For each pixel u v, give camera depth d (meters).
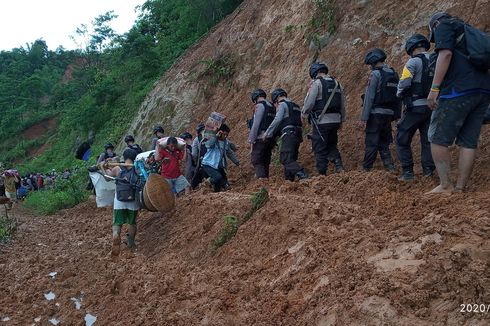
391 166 7.14
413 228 4.23
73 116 32.78
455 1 8.70
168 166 8.81
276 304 4.20
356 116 8.92
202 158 9.38
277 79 11.92
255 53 13.48
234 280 5.02
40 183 25.42
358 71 9.69
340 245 4.50
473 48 4.59
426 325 3.25
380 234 4.38
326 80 7.57
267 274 4.91
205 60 15.47
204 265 6.06
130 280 6.05
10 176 18.89
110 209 12.30
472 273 3.38
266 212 5.94
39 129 53.50
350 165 8.14
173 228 7.82
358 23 10.34
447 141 4.85
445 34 4.72
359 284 3.80
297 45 11.84
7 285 6.83
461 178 4.93
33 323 5.54
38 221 12.66
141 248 7.76
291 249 5.07
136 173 7.66
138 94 24.30
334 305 3.74
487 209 4.10
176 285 5.55
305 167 8.90
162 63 25.41
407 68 6.20
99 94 28.08
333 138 7.78
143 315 5.00
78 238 9.28
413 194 5.61
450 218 4.15
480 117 4.82
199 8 20.81
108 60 38.41
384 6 10.05
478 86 4.67
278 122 8.02
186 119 15.07
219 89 14.48
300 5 12.63
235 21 15.37
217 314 4.46
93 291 6.12
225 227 6.33
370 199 5.74
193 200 8.15
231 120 12.66
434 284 3.46
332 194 6.41
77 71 53.75
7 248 9.18
